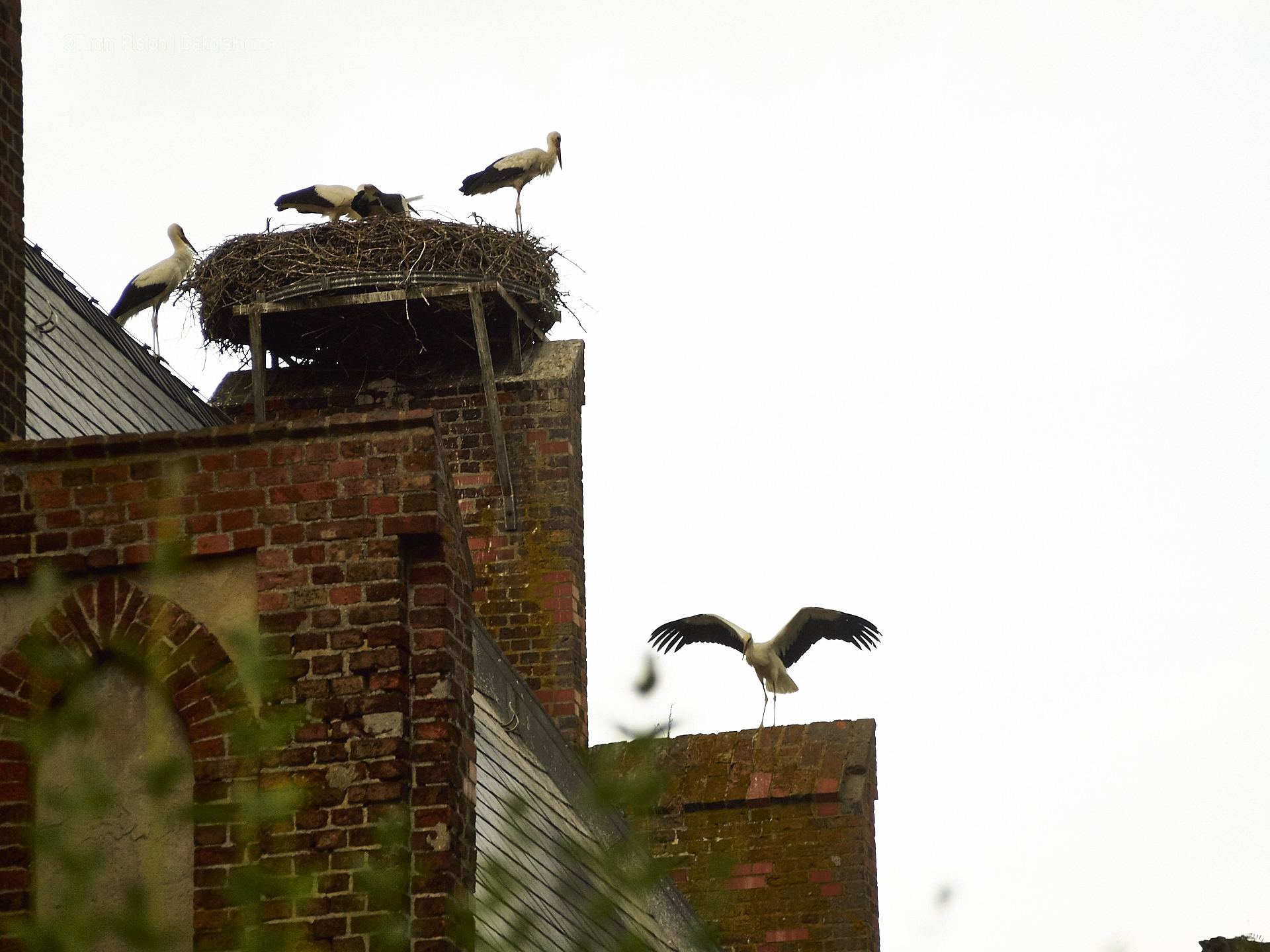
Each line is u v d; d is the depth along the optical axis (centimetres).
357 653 1191
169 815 1038
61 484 1232
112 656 1205
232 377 2728
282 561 1210
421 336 2708
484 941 898
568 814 1856
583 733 2595
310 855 1152
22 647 1198
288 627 1197
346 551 1212
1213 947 2745
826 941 2672
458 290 2589
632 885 875
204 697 1187
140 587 1213
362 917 1137
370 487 1223
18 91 1628
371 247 2609
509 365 2725
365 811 1159
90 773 955
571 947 1516
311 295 2584
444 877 1162
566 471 2659
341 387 2705
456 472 2659
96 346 2072
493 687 1827
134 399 2116
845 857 2720
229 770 1170
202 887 1144
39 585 1053
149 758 1180
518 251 2664
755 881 2708
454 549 1264
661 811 2766
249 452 1234
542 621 2595
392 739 1173
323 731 1176
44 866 1154
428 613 1218
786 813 2744
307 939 1134
